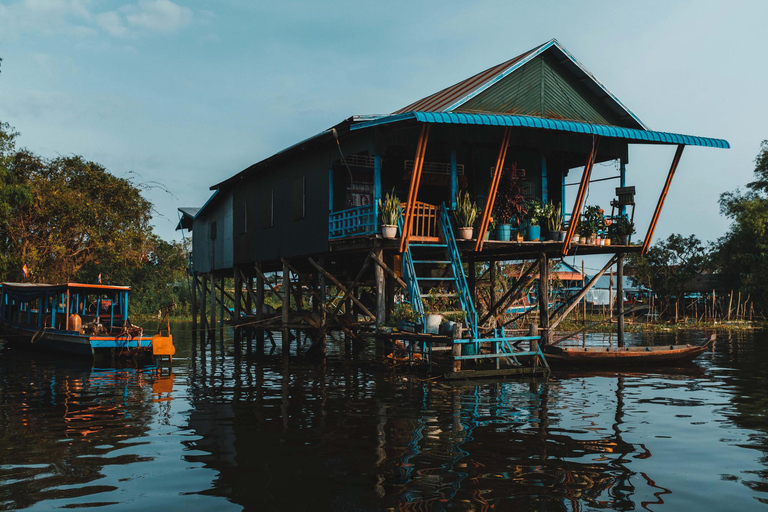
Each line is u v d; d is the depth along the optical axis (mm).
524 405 10945
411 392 12383
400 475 6922
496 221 16984
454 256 15828
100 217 38219
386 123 15227
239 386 13570
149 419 10109
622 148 18953
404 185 19828
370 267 22578
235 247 26594
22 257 34875
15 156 36750
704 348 17391
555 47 17422
